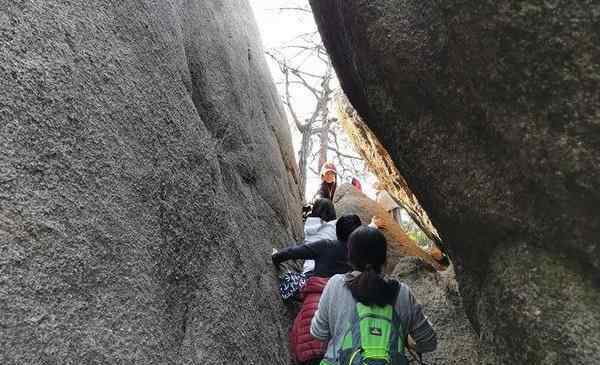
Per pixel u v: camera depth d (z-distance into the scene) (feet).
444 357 15.55
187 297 8.55
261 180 17.13
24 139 6.07
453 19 8.02
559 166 7.06
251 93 20.33
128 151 8.16
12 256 5.35
